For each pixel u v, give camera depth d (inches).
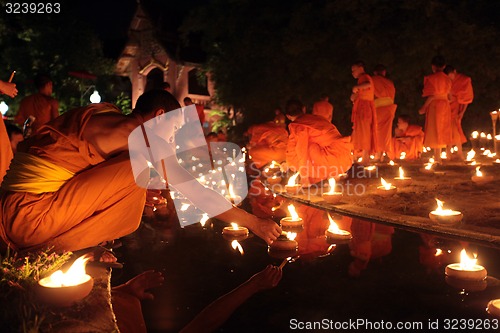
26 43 1040.2
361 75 404.8
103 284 112.6
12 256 122.8
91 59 1084.5
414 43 804.0
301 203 255.6
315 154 300.8
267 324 97.5
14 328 87.7
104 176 124.2
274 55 941.2
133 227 132.8
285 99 948.0
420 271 130.6
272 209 236.8
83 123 126.3
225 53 1010.7
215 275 129.7
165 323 98.7
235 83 1000.2
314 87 915.4
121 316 102.3
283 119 511.8
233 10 973.8
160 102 133.1
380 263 138.6
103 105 133.8
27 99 317.1
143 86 1396.4
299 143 302.5
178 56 1325.0
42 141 126.8
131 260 145.1
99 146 126.3
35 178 123.5
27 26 999.6
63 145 125.3
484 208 216.1
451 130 456.4
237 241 168.1
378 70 453.7
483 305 106.2
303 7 864.3
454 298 110.6
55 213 124.0
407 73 834.2
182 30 1038.4
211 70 1103.0
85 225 126.7
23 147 128.3
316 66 888.9
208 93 1382.9
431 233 177.3
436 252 149.5
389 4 818.8
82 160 126.6
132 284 123.0
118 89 1487.5
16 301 98.5
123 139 126.6
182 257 147.9
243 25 975.6
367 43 835.4
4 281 106.3
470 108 912.3
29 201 123.6
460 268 126.6
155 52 1371.8
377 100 449.1
